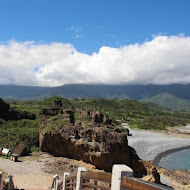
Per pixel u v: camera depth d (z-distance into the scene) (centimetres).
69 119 5200
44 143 4766
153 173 4466
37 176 3366
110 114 16788
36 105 11062
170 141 11475
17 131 5294
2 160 4062
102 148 4356
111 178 838
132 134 12106
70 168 3941
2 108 6525
